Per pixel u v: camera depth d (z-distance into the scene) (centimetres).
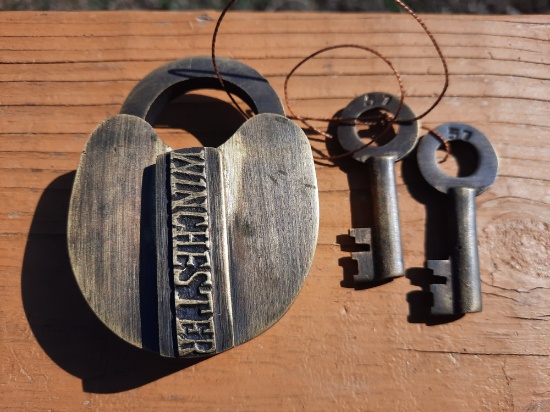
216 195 20
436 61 24
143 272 19
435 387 21
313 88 23
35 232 22
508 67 24
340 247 22
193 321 19
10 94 23
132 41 23
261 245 20
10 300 21
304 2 33
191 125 23
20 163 22
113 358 21
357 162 22
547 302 21
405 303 21
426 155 22
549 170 23
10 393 20
